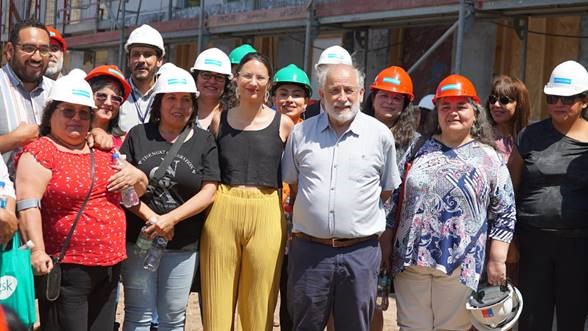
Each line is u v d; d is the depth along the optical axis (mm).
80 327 4578
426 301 5027
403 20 11430
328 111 4828
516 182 5441
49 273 4465
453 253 4828
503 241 4930
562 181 5246
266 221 5027
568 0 8711
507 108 5621
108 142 4770
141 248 4863
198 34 14945
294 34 14430
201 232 5129
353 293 4883
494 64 11500
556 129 5363
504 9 9562
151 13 18938
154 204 4926
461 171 4867
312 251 4898
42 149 4512
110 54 20953
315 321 4949
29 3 23797
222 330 5043
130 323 5004
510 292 4918
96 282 4613
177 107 4969
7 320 2047
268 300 5059
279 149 5121
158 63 6371
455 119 4918
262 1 15328
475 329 5203
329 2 12289
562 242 5242
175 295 5020
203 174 5020
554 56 10914
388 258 5219
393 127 5531
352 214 4809
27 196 4410
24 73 5277
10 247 4367
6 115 5250
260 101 5105
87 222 4543
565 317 5293
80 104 4539
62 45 6891
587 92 5238
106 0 19812
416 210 4938
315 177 4867
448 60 12469
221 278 5043
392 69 5625
